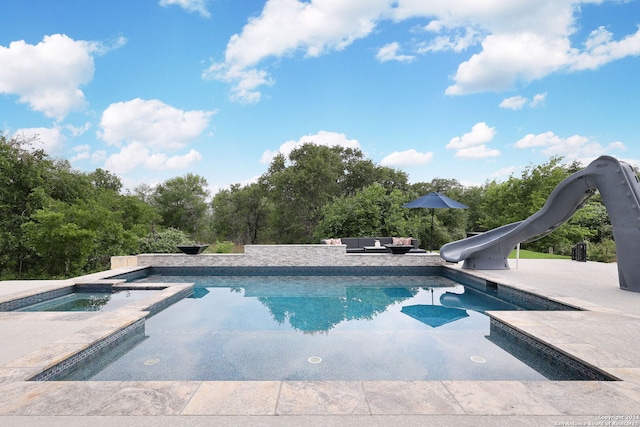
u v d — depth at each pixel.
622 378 3.20
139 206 23.17
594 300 6.38
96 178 29.39
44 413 2.63
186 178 33.91
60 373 3.80
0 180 16.41
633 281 7.11
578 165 27.61
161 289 8.71
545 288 7.46
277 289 9.61
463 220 26.78
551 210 9.21
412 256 12.23
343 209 18.02
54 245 14.96
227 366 4.34
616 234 7.39
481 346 5.03
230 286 10.09
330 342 5.22
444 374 4.09
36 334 4.63
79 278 9.50
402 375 4.07
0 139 16.95
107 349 4.68
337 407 2.71
